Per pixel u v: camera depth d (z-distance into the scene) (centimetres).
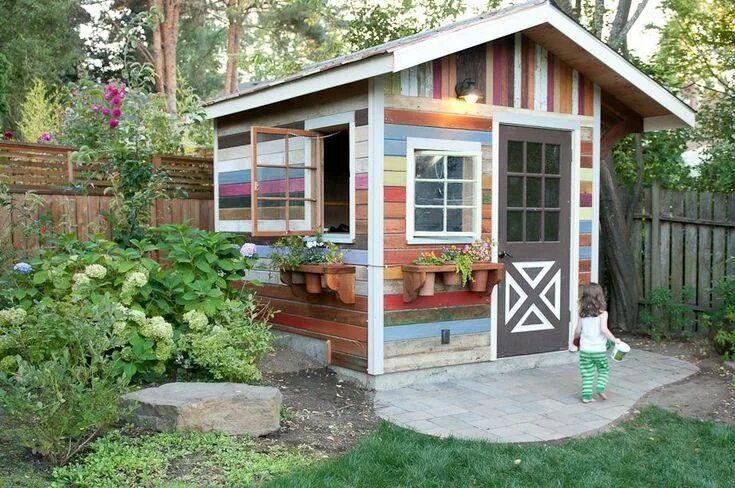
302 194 710
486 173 703
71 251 633
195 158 912
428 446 480
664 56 1086
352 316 671
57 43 2272
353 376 670
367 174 644
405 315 658
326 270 641
